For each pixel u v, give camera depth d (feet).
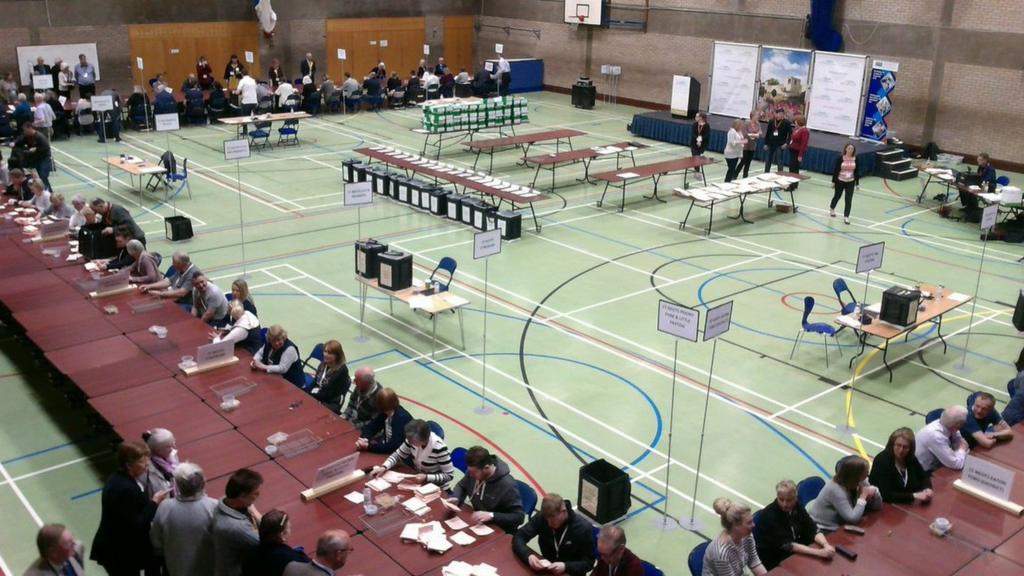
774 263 54.65
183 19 101.65
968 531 23.62
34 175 58.34
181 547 21.16
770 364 41.11
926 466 27.35
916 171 78.79
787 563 22.20
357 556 21.71
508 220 57.31
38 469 31.12
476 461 23.36
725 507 21.97
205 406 28.81
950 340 44.09
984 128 79.25
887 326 39.88
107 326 34.86
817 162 79.36
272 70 100.58
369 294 48.16
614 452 33.47
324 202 65.51
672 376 39.63
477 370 39.68
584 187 72.28
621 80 111.24
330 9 112.78
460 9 125.80
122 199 64.59
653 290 49.73
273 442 26.48
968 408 30.83
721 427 35.50
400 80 109.60
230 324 36.55
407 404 36.37
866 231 61.87
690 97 92.53
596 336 43.55
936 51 80.74
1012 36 75.61
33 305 36.70
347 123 96.48
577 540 22.17
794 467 32.76
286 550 19.93
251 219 60.95
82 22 94.53
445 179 62.44
